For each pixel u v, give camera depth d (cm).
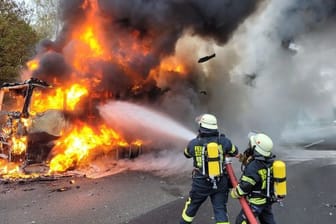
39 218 411
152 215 418
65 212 431
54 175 616
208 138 346
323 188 545
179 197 495
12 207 452
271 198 308
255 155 308
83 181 591
